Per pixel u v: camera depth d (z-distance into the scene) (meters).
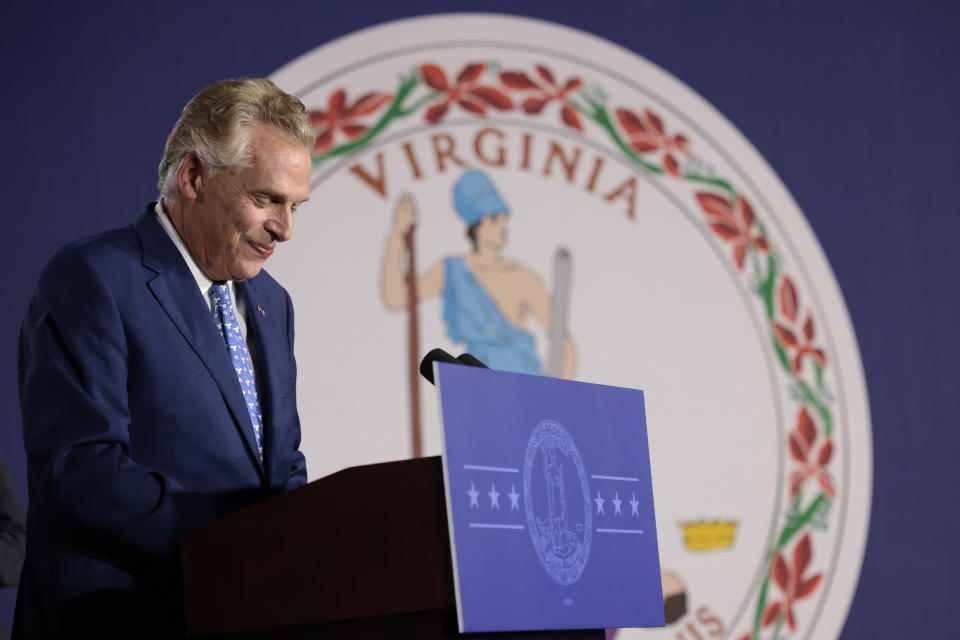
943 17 5.82
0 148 4.71
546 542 1.82
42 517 2.16
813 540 5.21
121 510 1.97
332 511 1.81
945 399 5.48
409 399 4.93
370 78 5.14
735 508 5.16
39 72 4.81
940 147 5.72
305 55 5.11
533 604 1.75
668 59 5.48
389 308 4.97
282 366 2.51
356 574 1.77
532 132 5.25
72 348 2.13
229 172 2.28
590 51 5.39
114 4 4.95
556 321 5.13
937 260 5.61
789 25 5.66
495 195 5.16
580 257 5.21
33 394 2.10
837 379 5.38
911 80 5.74
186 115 2.34
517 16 5.34
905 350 5.49
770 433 5.26
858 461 5.34
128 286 2.24
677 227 5.34
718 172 5.43
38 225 4.69
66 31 4.87
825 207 5.54
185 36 5.01
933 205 5.65
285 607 1.81
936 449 5.43
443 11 5.27
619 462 2.07
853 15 5.74
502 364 5.04
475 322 5.04
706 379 5.25
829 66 5.67
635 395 2.18
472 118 5.21
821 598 5.16
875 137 5.65
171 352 2.24
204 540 1.89
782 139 5.55
